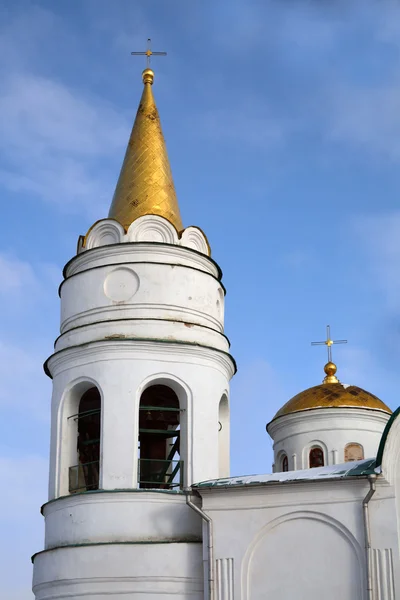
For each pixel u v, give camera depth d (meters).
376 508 25.59
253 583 26.17
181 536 28.22
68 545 28.23
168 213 32.81
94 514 28.39
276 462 39.84
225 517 26.88
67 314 31.75
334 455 38.00
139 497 28.41
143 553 27.59
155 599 27.23
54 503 29.34
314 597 25.59
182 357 30.27
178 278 31.12
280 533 26.38
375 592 24.95
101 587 27.53
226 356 31.33
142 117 34.91
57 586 28.17
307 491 26.33
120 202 33.03
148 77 36.06
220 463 31.50
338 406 38.31
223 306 33.16
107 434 29.16
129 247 31.25
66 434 30.27
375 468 25.80
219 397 30.78
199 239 32.69
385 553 25.17
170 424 32.59
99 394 31.53
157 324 30.39
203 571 27.16
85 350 30.28
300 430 38.75
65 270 32.88
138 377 29.73
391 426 25.94
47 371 32.22
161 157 34.00
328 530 25.97
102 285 31.06
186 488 28.53
